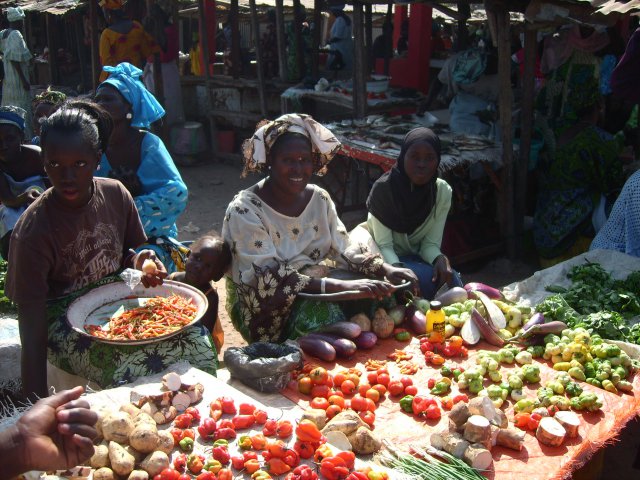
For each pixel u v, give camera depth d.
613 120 9.49
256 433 2.86
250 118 11.64
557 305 4.25
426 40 10.91
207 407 2.99
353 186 9.38
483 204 7.77
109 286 3.59
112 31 10.99
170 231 5.05
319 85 10.28
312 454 2.74
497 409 3.13
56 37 19.06
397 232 5.01
